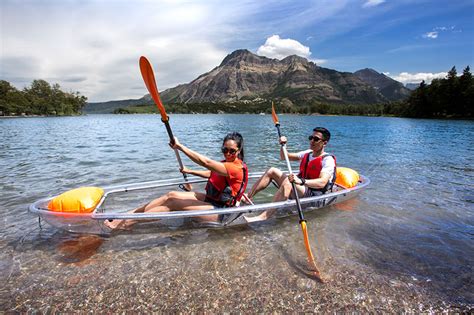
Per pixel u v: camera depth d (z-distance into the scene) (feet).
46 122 148.97
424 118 219.20
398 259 9.95
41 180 20.72
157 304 7.74
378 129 92.48
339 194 14.55
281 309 7.64
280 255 10.17
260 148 39.58
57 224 11.09
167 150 36.91
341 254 10.26
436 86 212.23
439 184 20.04
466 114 190.70
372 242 11.17
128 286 8.41
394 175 23.13
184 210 11.44
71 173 23.02
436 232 12.10
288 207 13.32
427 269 9.36
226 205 11.85
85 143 45.52
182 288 8.38
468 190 18.51
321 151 14.61
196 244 10.87
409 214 14.10
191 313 7.46
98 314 7.38
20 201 15.85
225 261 9.75
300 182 12.67
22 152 34.83
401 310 7.64
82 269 9.18
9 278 8.64
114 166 25.98
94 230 11.39
